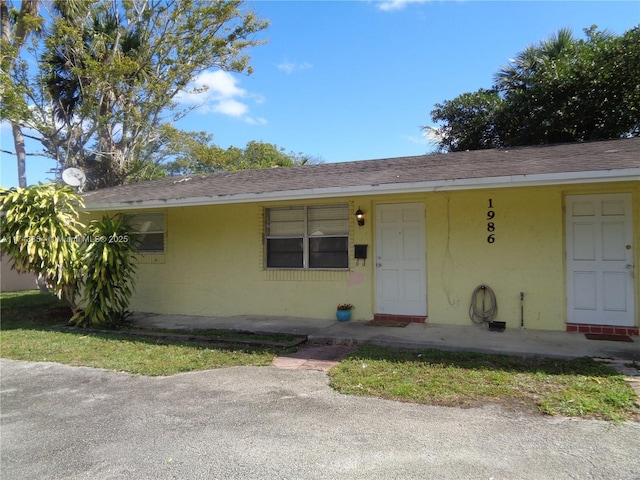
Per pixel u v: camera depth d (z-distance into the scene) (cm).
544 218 673
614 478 274
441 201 738
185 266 952
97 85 1555
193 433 363
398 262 774
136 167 1828
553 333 647
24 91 1391
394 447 324
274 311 864
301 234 854
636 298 630
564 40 1580
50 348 685
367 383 466
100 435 367
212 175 1120
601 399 399
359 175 763
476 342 606
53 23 1590
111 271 854
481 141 1675
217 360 588
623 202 638
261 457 317
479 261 712
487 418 370
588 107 1356
